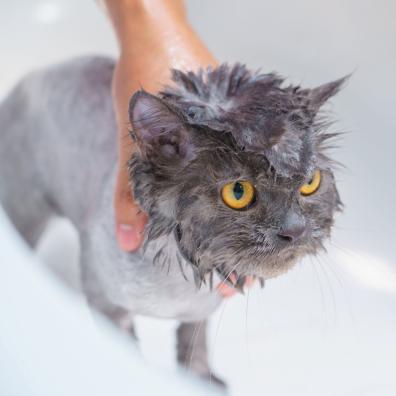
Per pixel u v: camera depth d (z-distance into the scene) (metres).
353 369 1.50
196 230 0.90
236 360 1.50
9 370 0.67
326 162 0.93
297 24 1.70
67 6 1.71
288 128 0.82
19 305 0.68
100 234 1.16
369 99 1.69
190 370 1.40
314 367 1.50
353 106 1.70
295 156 0.81
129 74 1.08
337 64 1.69
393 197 1.68
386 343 1.55
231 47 1.78
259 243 0.88
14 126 1.50
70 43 1.74
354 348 1.54
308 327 1.57
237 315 1.59
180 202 0.88
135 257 1.06
